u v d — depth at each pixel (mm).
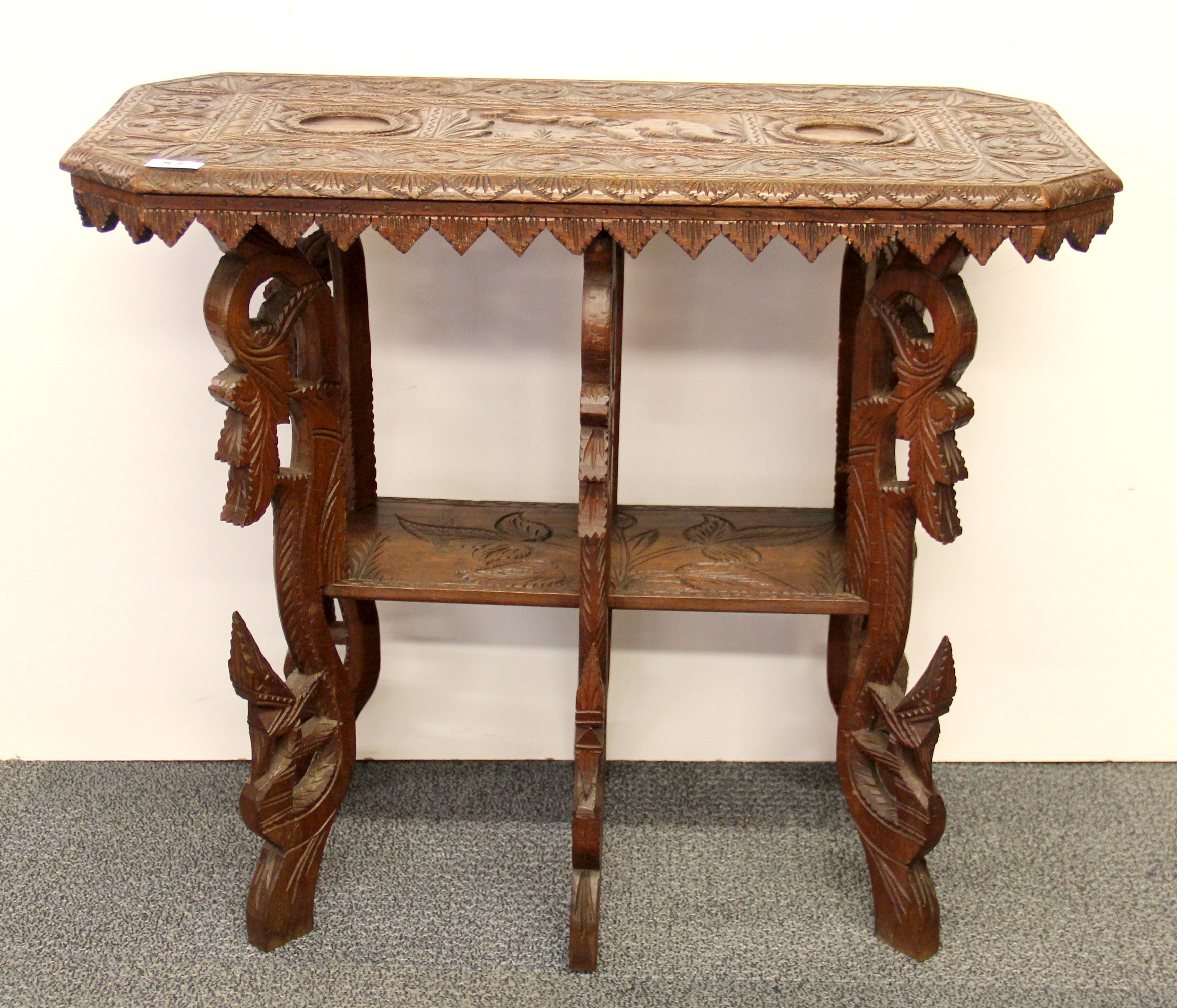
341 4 1865
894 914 1830
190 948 1831
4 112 1883
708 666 2215
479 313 2008
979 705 2273
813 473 2107
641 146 1523
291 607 1718
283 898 1813
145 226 1425
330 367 1662
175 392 2043
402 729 2277
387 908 1914
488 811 2143
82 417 2055
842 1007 1742
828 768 2273
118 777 2230
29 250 1953
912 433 1584
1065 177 1418
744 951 1840
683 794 2189
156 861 2008
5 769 2240
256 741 1732
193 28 1873
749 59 1906
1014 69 1899
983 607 2197
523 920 1896
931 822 1729
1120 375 2035
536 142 1532
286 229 1419
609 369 1566
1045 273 1972
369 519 1955
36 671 2219
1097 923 1903
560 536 1915
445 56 1902
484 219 1409
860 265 1850
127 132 1532
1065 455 2088
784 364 2033
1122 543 2146
